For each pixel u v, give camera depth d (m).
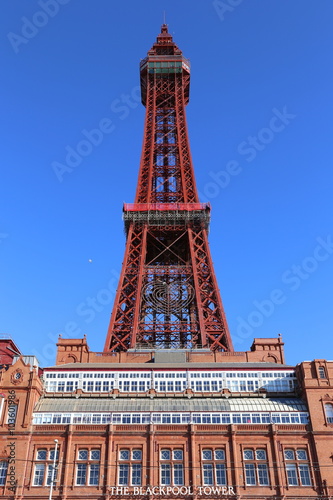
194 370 80.38
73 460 67.94
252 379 79.56
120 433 69.75
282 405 73.62
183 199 127.12
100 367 81.06
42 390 76.56
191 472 67.12
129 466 67.69
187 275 112.38
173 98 150.12
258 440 69.62
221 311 102.19
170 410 71.94
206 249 114.69
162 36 164.75
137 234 119.75
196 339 99.38
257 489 66.31
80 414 71.50
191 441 69.00
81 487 66.06
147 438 69.44
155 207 121.19
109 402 74.38
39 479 66.94
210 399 75.44
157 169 135.75
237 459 68.19
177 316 109.44
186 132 140.00
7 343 92.50
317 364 76.00
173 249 124.69
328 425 70.56
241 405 73.50
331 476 66.81
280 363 92.12
